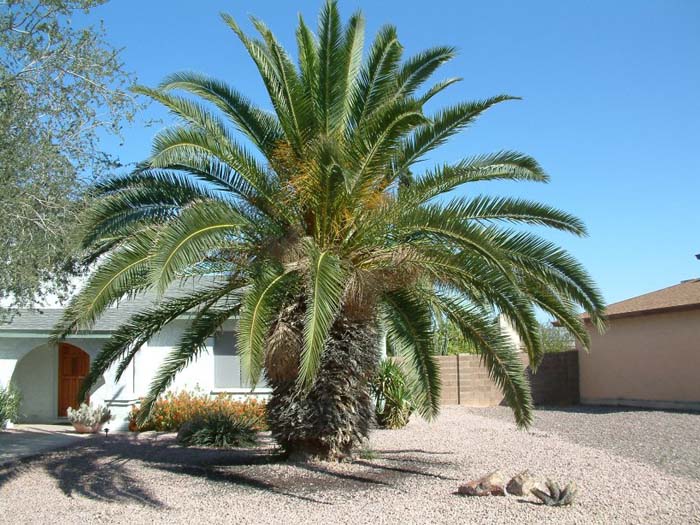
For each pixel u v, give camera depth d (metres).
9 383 18.06
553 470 11.28
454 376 23.62
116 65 9.95
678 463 12.06
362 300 10.54
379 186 10.73
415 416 19.45
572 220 10.48
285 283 9.82
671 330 21.19
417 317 10.36
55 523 8.45
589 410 21.86
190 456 13.25
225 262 10.83
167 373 11.05
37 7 9.43
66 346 20.22
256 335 8.40
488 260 9.18
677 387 20.89
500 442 14.68
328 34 10.72
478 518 8.30
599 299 10.38
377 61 11.15
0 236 8.12
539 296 10.80
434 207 9.70
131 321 11.32
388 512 8.62
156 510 8.98
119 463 12.59
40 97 9.21
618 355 23.20
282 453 12.08
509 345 10.32
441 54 11.56
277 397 11.40
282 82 10.73
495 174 10.52
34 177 8.67
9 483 10.98
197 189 10.57
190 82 10.56
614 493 9.52
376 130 9.77
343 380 11.17
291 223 10.62
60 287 9.90
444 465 11.77
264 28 10.58
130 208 10.29
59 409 20.05
